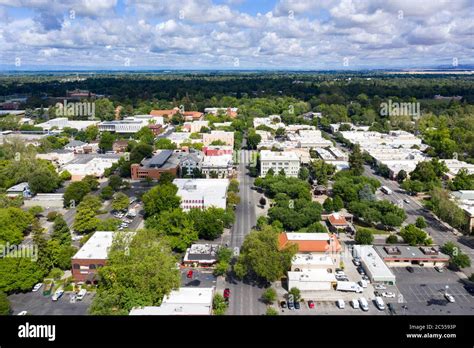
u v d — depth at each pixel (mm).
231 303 117688
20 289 124125
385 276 129500
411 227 155125
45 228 169875
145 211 181000
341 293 123875
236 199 195000
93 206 166750
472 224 169500
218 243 156625
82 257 129625
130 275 110062
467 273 138000
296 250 130000
